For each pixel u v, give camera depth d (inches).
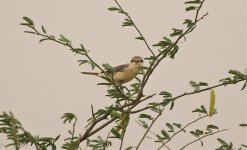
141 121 294.5
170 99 292.2
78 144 273.4
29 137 257.8
